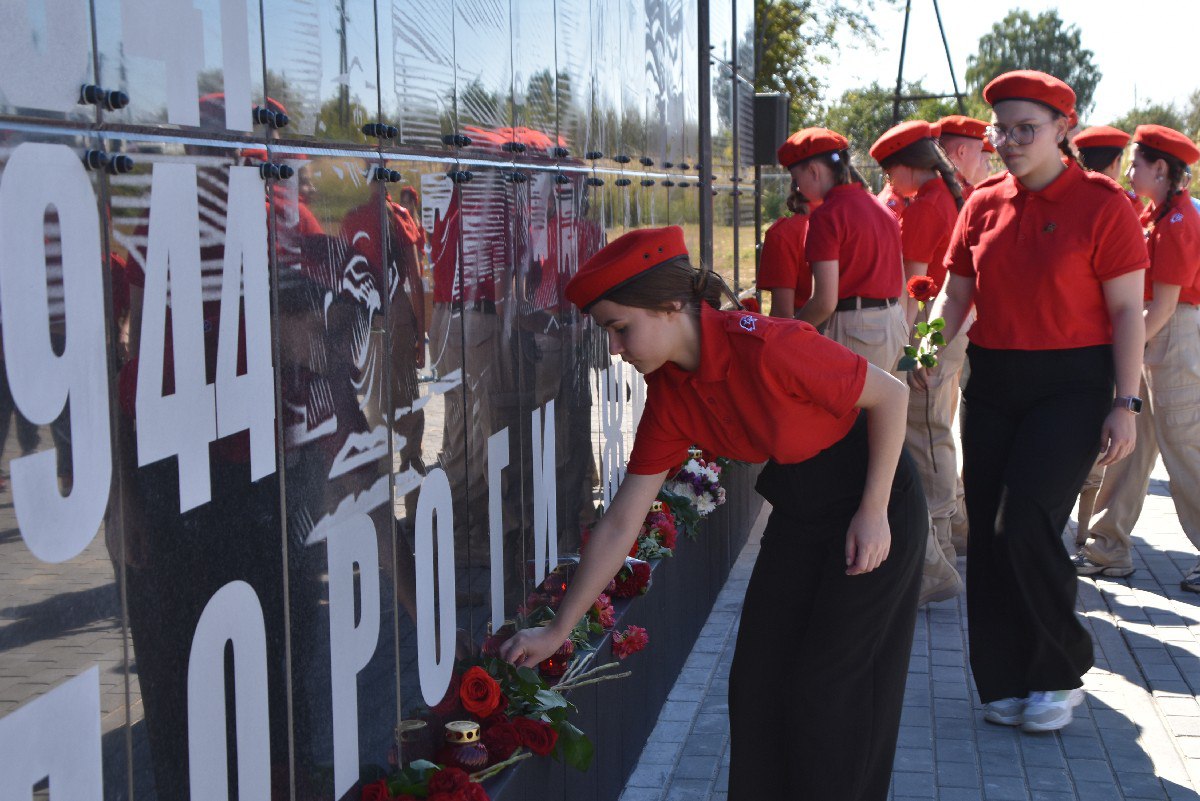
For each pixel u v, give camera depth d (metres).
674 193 5.89
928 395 5.95
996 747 4.40
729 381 2.80
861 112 29.31
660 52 5.52
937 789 4.07
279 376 2.04
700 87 6.63
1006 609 4.48
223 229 1.85
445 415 2.85
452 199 2.88
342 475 2.29
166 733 1.71
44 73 1.45
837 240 5.36
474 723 2.84
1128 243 4.13
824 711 3.00
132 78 1.63
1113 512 6.48
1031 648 4.41
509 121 3.33
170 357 1.72
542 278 3.68
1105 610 6.01
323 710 2.22
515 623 3.42
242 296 1.91
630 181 4.91
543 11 3.65
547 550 3.77
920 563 3.07
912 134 6.52
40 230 1.44
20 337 1.41
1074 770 4.21
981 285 4.41
